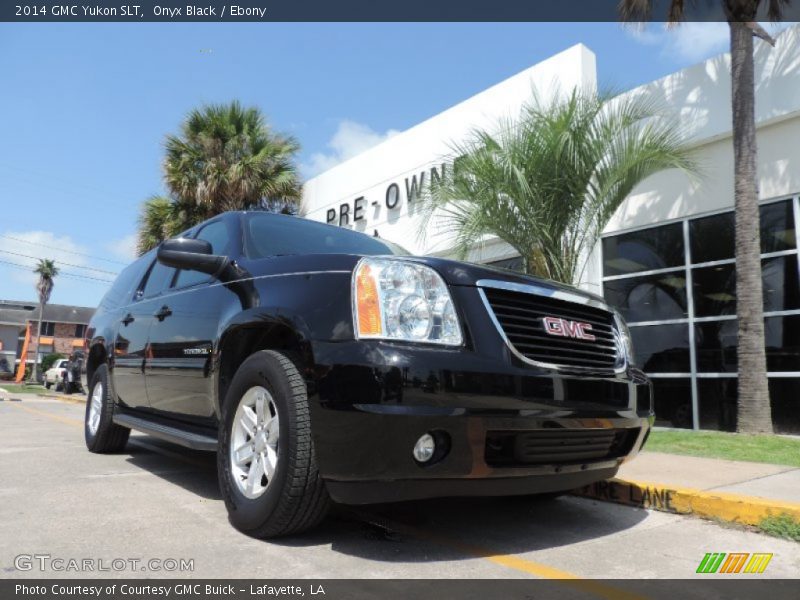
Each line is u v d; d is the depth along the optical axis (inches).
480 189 303.0
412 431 101.7
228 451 132.3
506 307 118.7
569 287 136.4
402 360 104.5
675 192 371.2
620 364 137.1
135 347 197.6
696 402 354.6
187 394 160.6
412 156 534.6
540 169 298.2
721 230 353.1
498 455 112.2
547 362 118.9
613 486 169.5
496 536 132.7
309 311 117.7
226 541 120.7
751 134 301.4
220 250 169.0
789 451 230.7
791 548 127.5
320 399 109.3
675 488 159.3
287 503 115.0
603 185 300.7
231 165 613.0
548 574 109.1
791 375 319.3
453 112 500.7
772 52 331.9
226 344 143.3
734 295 344.2
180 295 173.0
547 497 167.9
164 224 615.2
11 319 2196.1
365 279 113.5
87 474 193.3
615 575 109.6
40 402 682.8
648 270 382.9
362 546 121.2
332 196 622.5
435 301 113.2
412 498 106.2
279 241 164.1
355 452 104.9
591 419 118.7
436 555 118.0
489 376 108.3
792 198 326.6
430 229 497.4
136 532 126.3
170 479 187.0
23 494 161.9
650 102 374.9
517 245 314.8
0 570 102.9
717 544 129.9
